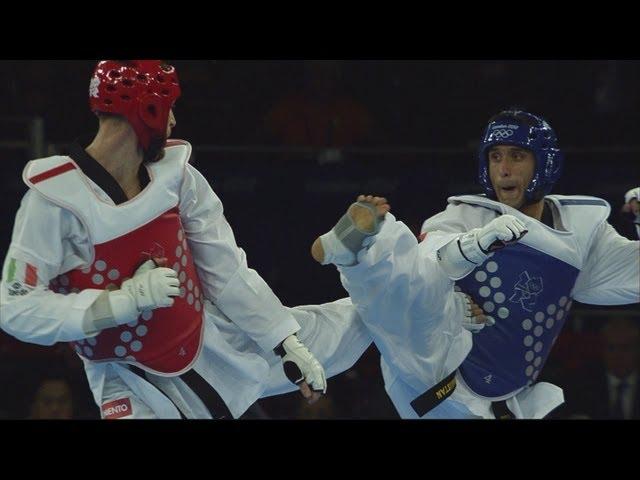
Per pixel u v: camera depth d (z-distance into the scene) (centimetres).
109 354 1195
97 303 1120
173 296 1133
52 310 1118
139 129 1173
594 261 1506
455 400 1446
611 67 2827
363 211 1224
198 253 1267
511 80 2855
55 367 2064
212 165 2314
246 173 2317
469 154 2328
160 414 1222
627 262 1502
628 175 2327
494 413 1467
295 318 1399
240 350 1295
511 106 2820
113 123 1172
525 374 1467
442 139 2798
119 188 1170
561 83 2847
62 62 2634
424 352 1403
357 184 2327
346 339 1425
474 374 1452
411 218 2327
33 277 1124
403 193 2323
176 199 1201
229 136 2714
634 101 2809
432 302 1363
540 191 1455
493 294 1430
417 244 1338
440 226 1455
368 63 2823
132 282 1132
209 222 1265
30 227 1130
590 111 2823
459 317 1412
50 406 1989
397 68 2834
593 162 2336
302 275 2306
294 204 2323
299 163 2334
